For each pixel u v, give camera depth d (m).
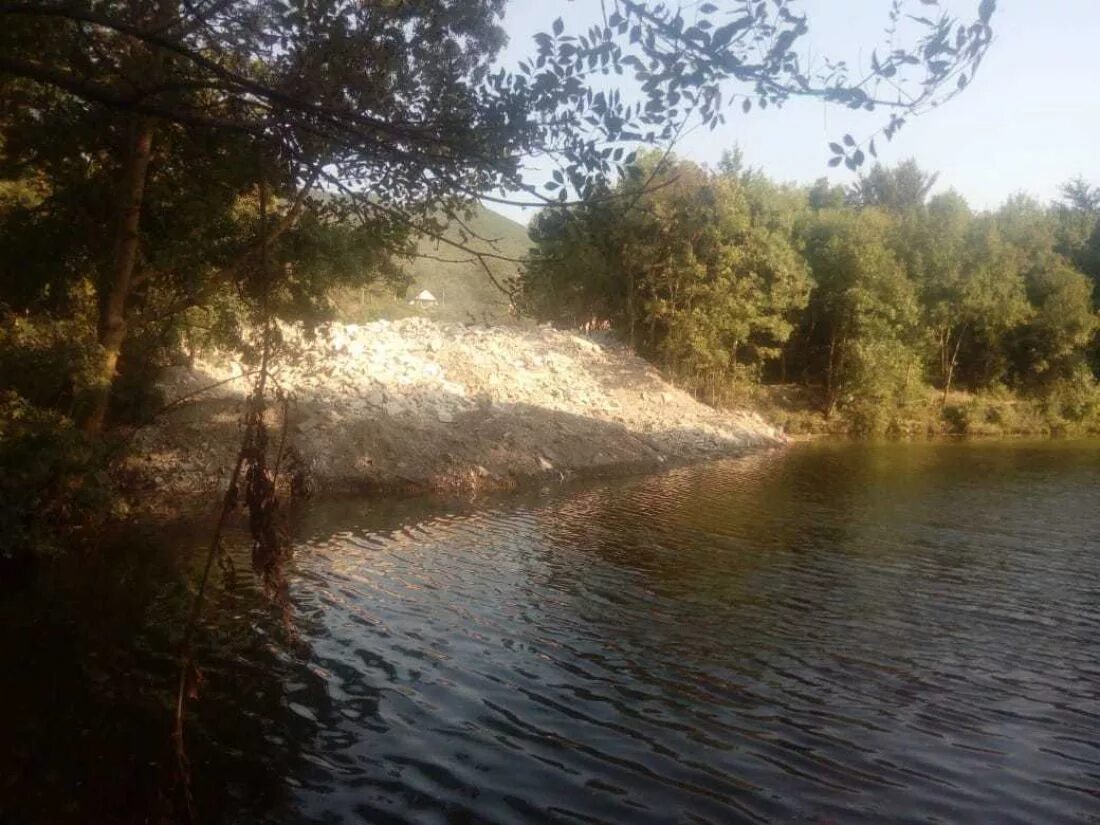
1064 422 52.41
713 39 5.42
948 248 52.28
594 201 6.22
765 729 9.10
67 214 17.02
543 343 40.41
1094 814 7.49
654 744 8.68
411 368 32.53
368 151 6.25
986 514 22.28
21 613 12.23
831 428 48.06
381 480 24.77
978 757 8.53
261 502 6.01
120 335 16.48
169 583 13.80
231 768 7.91
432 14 7.89
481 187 6.55
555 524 20.50
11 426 13.85
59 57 8.20
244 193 11.88
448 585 14.58
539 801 7.48
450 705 9.52
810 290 47.59
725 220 40.81
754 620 12.91
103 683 9.79
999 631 12.48
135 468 21.47
